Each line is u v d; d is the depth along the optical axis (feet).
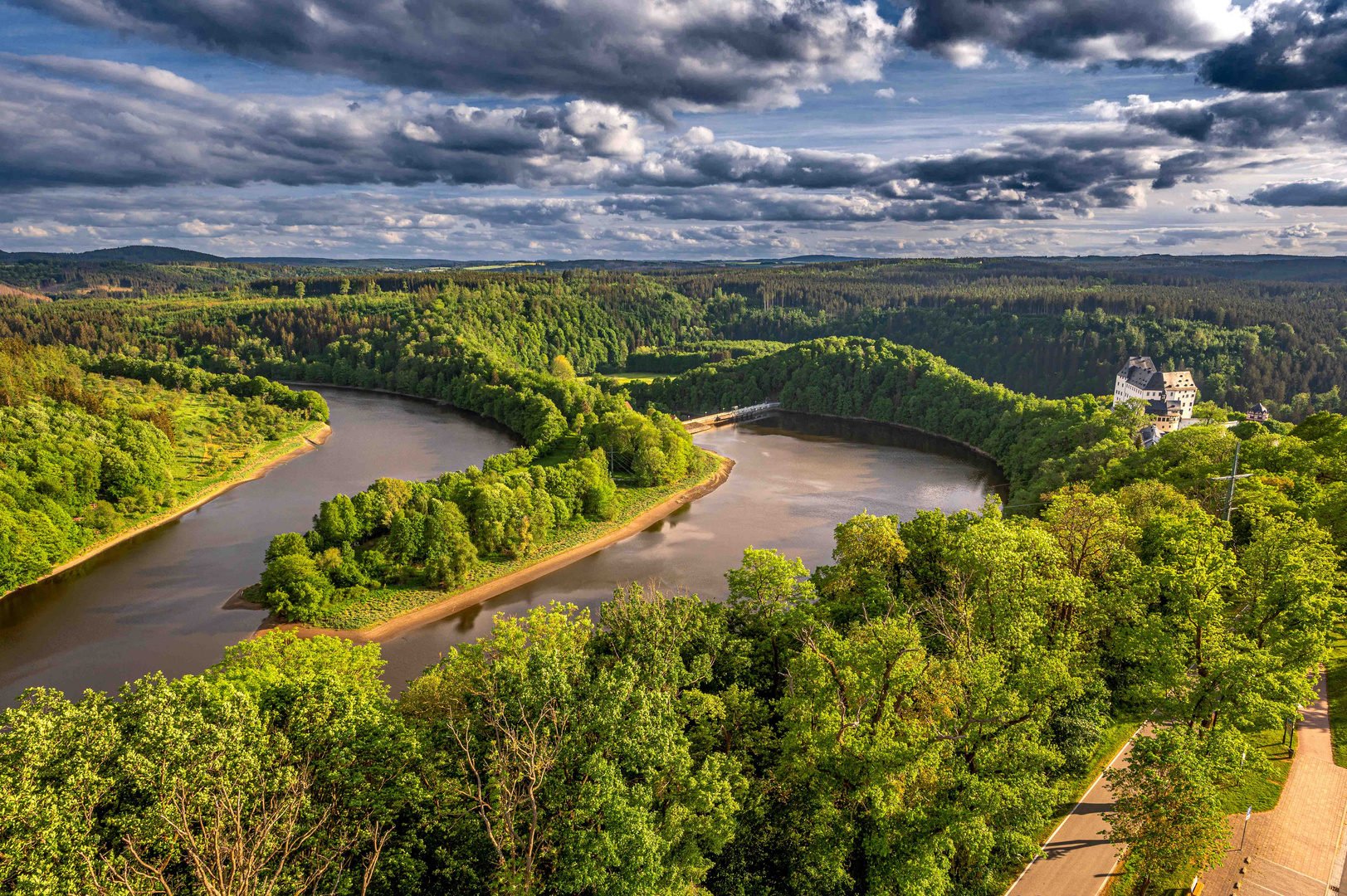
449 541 430.61
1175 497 319.27
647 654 194.80
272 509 583.99
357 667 223.30
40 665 350.43
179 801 116.67
